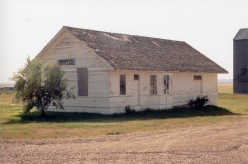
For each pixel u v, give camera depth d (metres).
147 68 28.59
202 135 16.78
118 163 11.13
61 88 25.53
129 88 28.17
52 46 29.66
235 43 63.28
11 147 13.59
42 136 16.55
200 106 34.09
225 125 21.03
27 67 25.16
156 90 30.41
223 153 12.80
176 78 32.56
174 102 32.28
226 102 45.06
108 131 18.36
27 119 23.72
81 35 28.52
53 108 29.50
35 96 25.33
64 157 11.90
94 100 27.33
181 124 21.89
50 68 25.47
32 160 11.48
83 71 27.88
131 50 30.64
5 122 22.06
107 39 30.33
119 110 27.31
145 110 29.31
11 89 80.75
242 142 14.91
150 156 12.16
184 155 12.38
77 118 24.44
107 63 26.03
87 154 12.38
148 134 17.14
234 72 63.66
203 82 35.84
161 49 34.59
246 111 33.75
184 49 38.16
